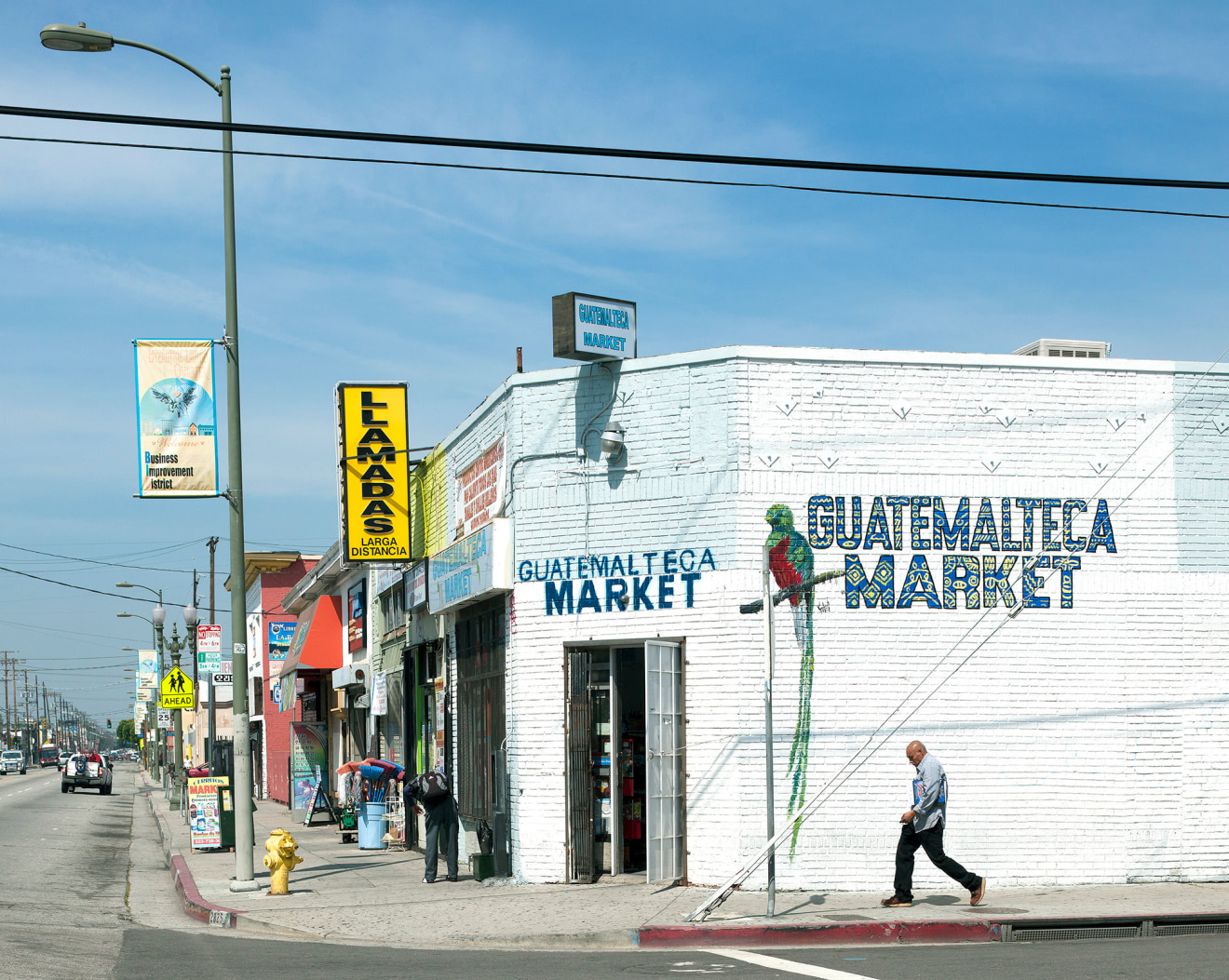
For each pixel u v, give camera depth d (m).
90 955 11.31
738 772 14.42
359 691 27.91
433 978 9.84
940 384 15.25
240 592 16.56
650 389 15.45
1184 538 15.47
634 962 10.66
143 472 15.95
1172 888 14.46
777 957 10.91
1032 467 15.29
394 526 19.89
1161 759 15.06
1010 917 12.27
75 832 30.00
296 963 10.83
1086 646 15.11
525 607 15.89
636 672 15.69
